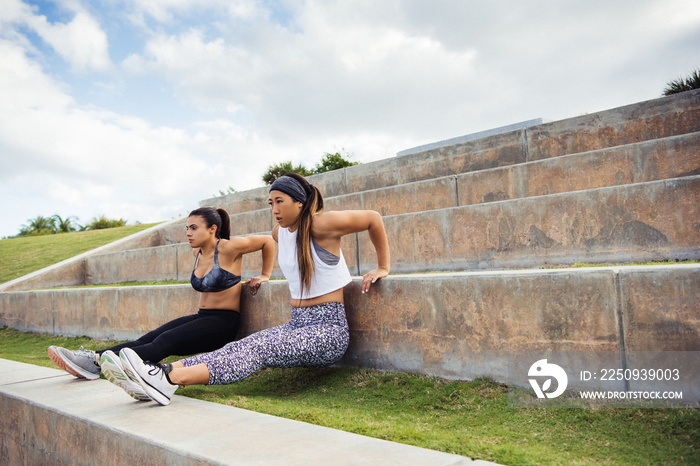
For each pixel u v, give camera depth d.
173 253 7.75
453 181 6.04
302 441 1.81
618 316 2.15
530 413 2.12
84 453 2.31
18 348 5.78
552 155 6.47
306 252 2.81
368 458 1.59
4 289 8.72
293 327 2.93
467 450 1.72
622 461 1.62
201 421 2.16
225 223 3.63
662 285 2.06
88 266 9.74
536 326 2.37
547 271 2.38
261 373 3.35
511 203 4.41
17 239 14.62
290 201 2.79
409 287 2.86
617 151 4.88
